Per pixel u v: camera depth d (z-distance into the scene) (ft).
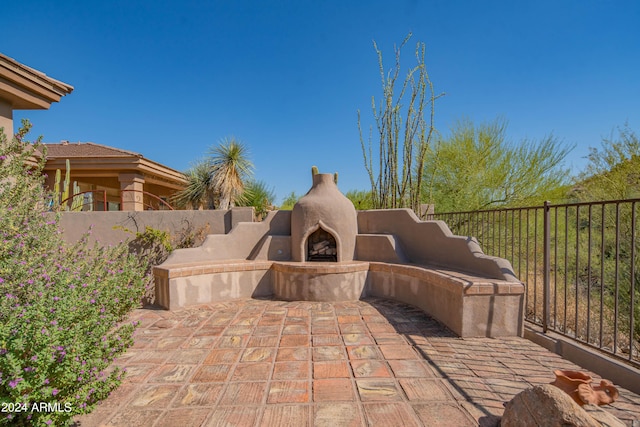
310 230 22.43
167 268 19.02
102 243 22.21
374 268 21.43
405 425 8.12
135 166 41.68
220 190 41.57
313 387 9.98
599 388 7.57
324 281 20.16
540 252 30.91
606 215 23.29
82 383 7.95
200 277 19.71
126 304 13.30
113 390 9.82
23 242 11.89
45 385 7.06
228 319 16.83
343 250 22.62
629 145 25.18
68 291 8.76
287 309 18.58
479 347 12.85
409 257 21.72
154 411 8.80
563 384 7.71
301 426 8.13
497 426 7.57
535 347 12.82
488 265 15.49
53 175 43.62
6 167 14.21
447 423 8.17
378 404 9.02
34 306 7.43
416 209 28.45
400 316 17.10
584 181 28.68
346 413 8.63
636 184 24.17
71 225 22.03
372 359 11.90
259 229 24.21
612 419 6.58
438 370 10.96
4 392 6.52
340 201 23.12
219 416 8.56
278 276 21.53
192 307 19.08
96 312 9.00
